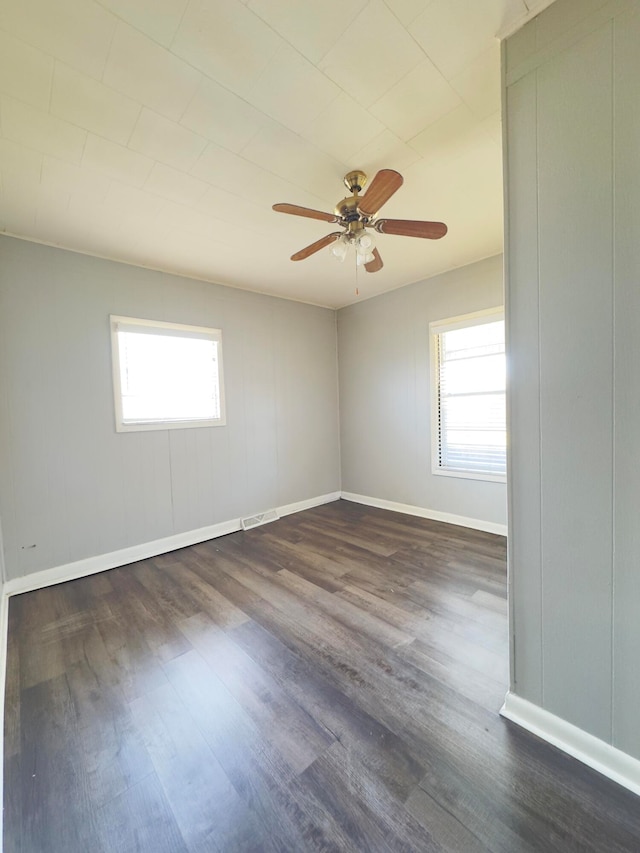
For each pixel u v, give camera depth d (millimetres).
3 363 2541
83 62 1324
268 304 4160
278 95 1501
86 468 2906
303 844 1035
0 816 1092
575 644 1255
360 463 4715
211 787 1203
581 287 1163
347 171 2004
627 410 1103
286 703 1537
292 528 3838
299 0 1154
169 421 3373
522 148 1257
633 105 1038
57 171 1932
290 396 4375
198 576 2773
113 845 1047
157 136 1701
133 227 2537
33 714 1512
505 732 1361
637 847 996
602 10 1076
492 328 3469
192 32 1237
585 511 1205
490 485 3533
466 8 1197
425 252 3195
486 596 2334
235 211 2357
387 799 1146
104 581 2736
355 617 2146
